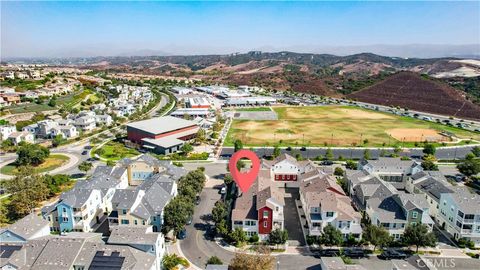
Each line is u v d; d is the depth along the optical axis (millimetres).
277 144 164875
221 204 84062
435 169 118500
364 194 91188
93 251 61812
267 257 63875
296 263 69688
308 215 83188
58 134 166375
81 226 80125
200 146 162500
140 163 110812
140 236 65562
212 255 73250
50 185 101875
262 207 77250
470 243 75812
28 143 154375
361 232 76938
